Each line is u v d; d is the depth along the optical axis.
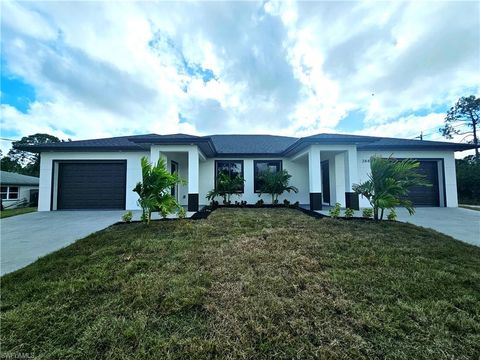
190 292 2.88
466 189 18.36
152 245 4.67
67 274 3.43
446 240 5.25
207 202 13.63
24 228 6.92
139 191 6.66
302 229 6.00
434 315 2.47
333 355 1.96
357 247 4.61
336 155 12.33
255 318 2.41
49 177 11.32
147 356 1.96
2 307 2.62
